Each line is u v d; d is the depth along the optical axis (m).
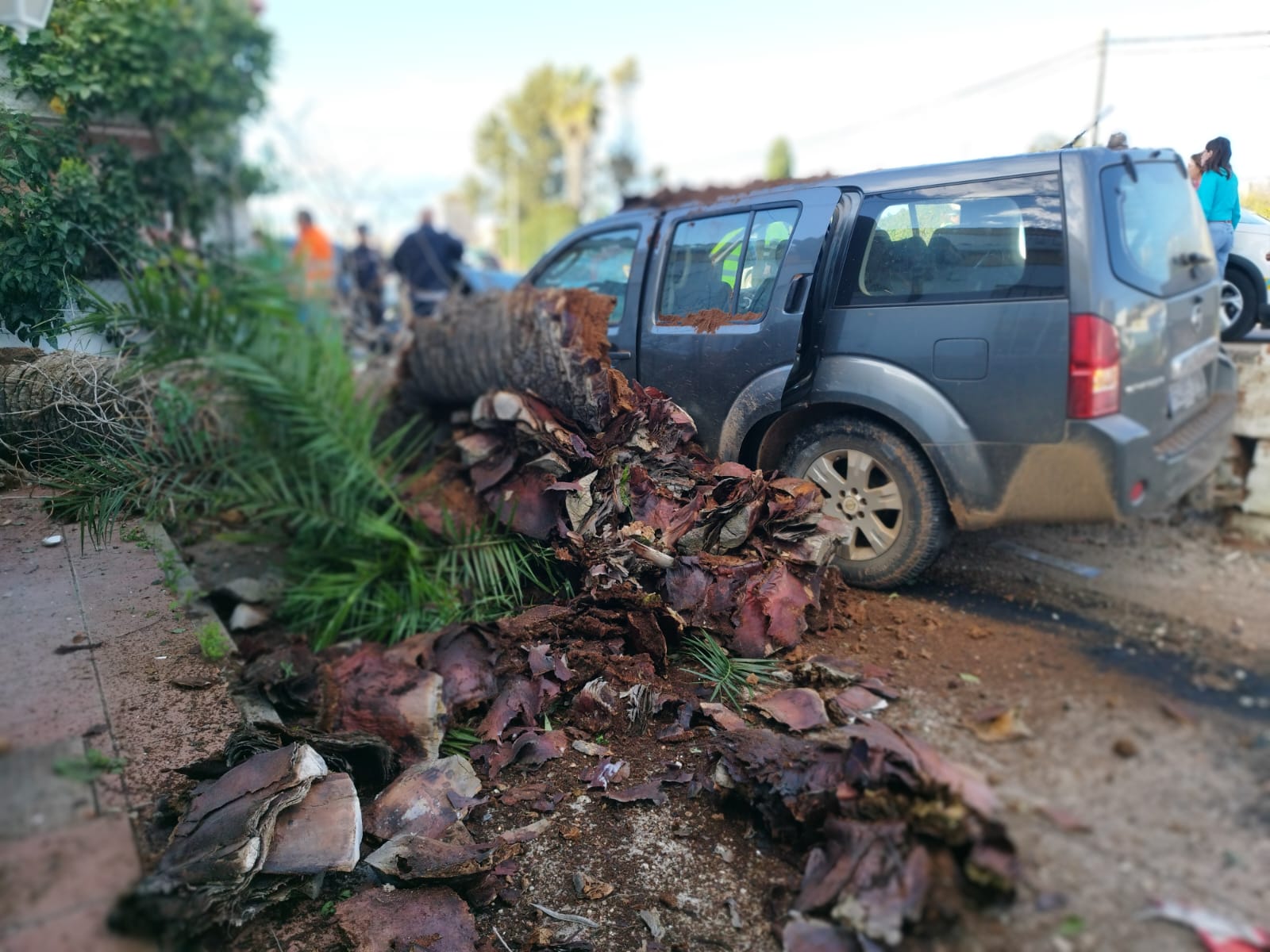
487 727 3.27
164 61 6.75
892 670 3.01
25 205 4.45
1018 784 2.30
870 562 3.59
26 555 3.88
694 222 4.12
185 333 5.01
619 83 42.72
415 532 4.47
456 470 4.55
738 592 3.35
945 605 3.43
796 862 2.49
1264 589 3.27
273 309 6.79
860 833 2.22
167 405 4.67
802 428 3.81
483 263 15.44
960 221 3.30
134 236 5.53
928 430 3.29
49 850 2.16
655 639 3.39
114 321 4.71
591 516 3.76
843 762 2.43
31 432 4.21
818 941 2.10
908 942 2.00
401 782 2.97
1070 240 3.03
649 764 3.02
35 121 4.88
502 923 2.52
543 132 47.97
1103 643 2.99
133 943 1.96
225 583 4.69
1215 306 3.57
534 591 4.01
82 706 2.88
